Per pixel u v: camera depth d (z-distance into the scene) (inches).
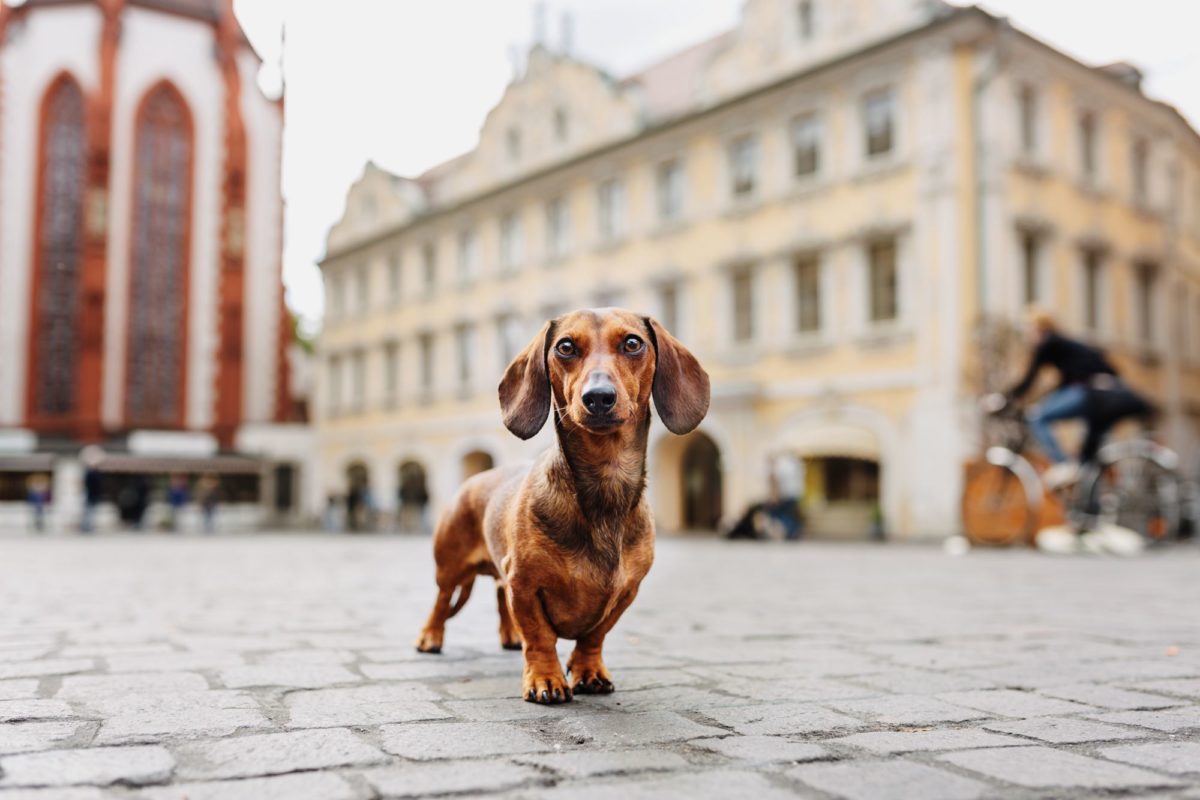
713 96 1008.2
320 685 132.3
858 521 852.6
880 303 860.0
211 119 1894.7
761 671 146.3
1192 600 261.0
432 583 333.7
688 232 1010.7
